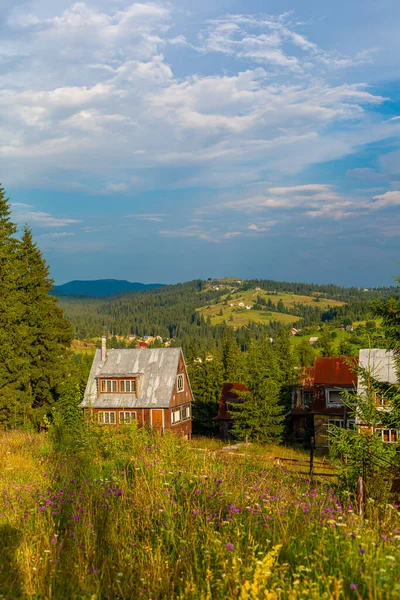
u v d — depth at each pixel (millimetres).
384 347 18797
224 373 81188
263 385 46812
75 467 12422
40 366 46125
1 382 40312
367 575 5305
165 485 9383
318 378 52625
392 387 15898
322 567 5703
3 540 7637
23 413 42188
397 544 6723
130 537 7422
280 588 5168
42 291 47750
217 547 6441
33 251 48469
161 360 55750
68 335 49938
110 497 9273
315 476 14562
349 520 7430
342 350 87688
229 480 10164
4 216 46312
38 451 15258
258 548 6535
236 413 47562
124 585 6008
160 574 6180
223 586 5406
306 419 58406
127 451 13508
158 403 52781
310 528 7113
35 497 9758
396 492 11562
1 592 5910
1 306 41000
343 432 14031
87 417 18344
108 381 54531
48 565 6516
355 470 12711
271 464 14828
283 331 98375
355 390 16109
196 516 7715
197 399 75000
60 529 8180
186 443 13883
